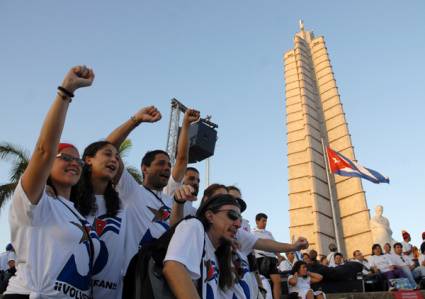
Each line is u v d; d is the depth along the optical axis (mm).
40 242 2428
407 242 14289
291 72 67812
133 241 3475
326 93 63062
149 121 3717
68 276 2441
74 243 2545
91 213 3184
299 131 58656
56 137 2381
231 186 4859
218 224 2658
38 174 2340
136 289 2350
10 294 2320
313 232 47812
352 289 10117
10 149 17969
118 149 3727
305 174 53094
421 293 8992
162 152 4117
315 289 10250
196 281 2428
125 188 3619
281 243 3855
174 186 4445
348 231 47969
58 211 2582
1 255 9242
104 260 2941
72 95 2453
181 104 12000
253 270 4234
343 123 56625
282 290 10000
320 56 69312
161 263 2344
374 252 12359
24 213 2371
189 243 2301
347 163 20109
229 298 2939
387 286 11172
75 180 2854
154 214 3672
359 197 48719
